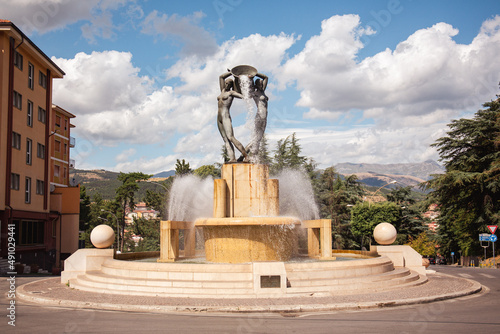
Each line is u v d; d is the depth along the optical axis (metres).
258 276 12.35
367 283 13.45
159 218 62.06
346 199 45.69
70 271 16.75
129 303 11.34
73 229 41.22
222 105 16.80
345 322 9.32
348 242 46.81
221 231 14.99
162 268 13.39
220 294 12.30
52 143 50.16
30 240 34.66
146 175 67.19
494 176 35.25
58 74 38.62
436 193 39.88
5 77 29.89
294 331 8.48
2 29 29.20
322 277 13.29
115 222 70.12
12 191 30.84
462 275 20.50
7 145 30.06
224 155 41.94
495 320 9.45
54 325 9.06
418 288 13.97
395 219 51.56
